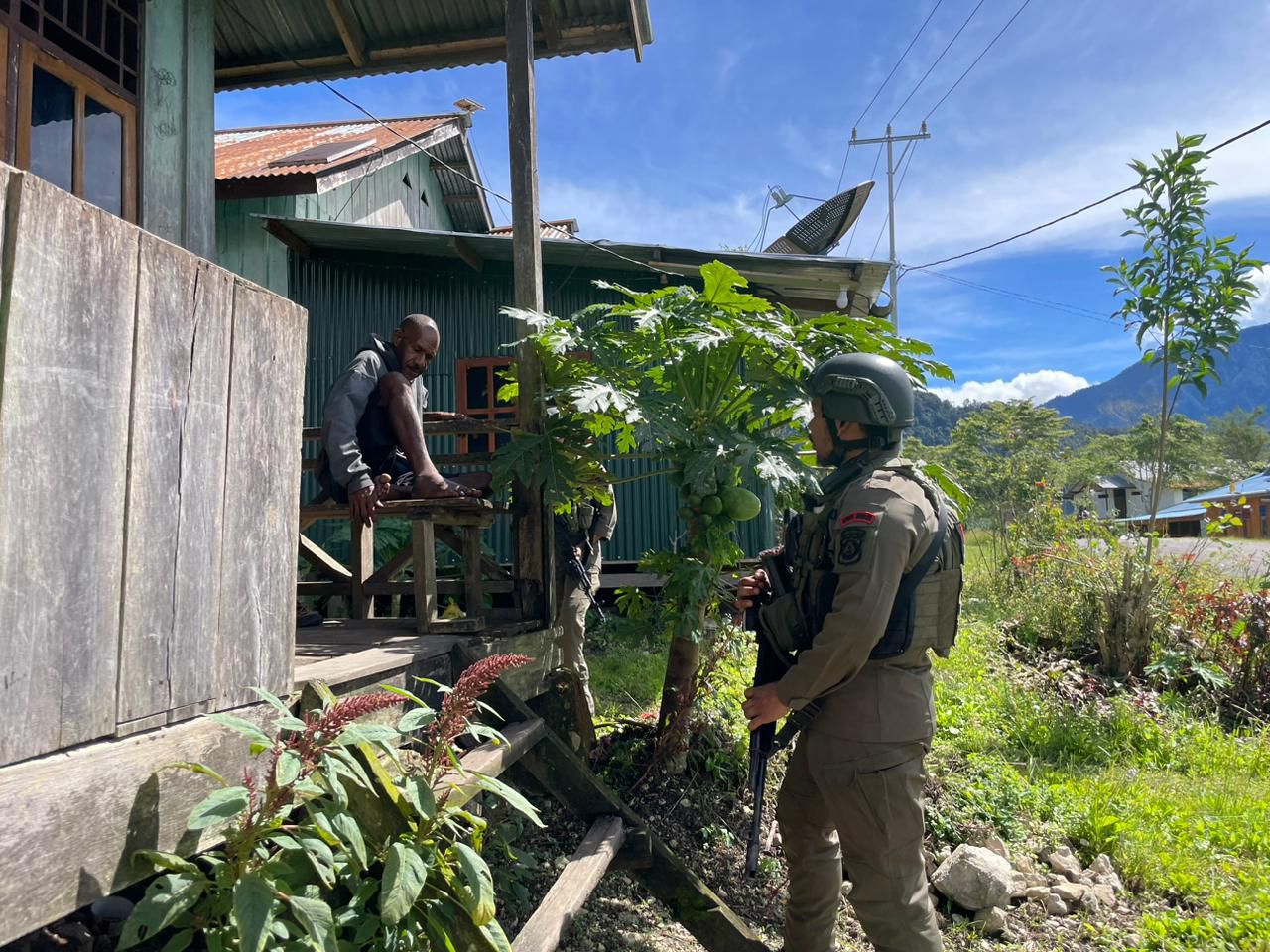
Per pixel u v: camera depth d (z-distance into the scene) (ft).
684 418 12.73
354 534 11.94
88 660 4.53
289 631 6.33
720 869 12.19
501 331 28.14
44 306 4.26
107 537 4.66
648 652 21.33
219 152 35.94
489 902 5.72
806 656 8.20
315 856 5.09
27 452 4.16
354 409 11.49
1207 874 12.81
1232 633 22.47
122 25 14.75
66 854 4.24
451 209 46.03
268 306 6.13
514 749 8.55
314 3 17.94
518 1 13.79
